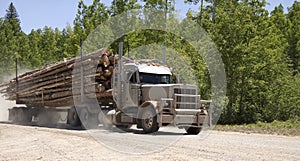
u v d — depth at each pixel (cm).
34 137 1377
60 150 1021
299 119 2431
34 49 5297
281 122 2258
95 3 2956
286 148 1053
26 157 916
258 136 1440
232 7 2597
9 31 5462
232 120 2462
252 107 2508
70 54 2984
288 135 1503
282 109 2531
